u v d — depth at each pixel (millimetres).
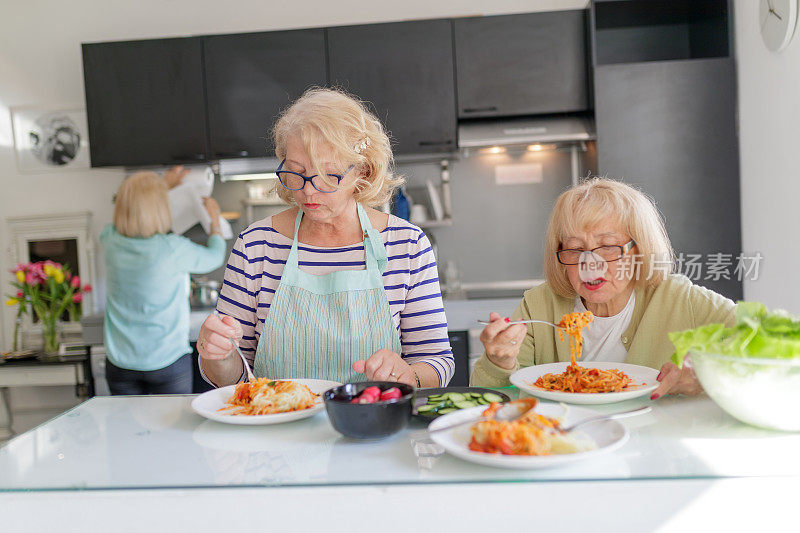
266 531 733
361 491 722
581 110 3238
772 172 2727
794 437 813
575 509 714
